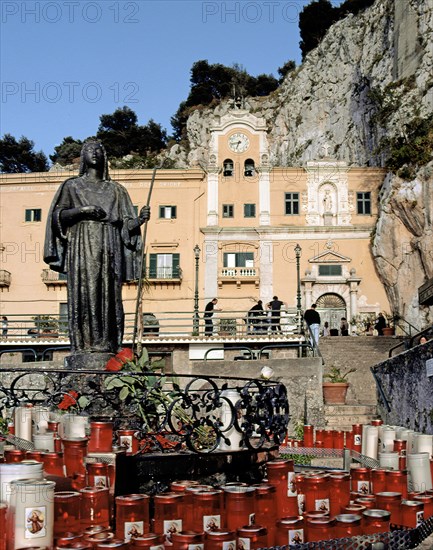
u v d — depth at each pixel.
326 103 64.88
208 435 6.59
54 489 4.05
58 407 6.86
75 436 5.62
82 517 4.20
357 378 21.09
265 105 74.00
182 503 4.21
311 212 42.19
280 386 6.52
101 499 4.26
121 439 5.57
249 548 3.81
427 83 42.31
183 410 6.80
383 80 51.28
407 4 47.62
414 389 11.02
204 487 4.37
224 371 16.78
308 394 15.73
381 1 56.09
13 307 41.59
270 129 70.75
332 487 4.81
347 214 42.06
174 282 41.00
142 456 5.30
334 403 16.78
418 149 38.09
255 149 43.00
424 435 6.93
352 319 37.09
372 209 42.12
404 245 38.31
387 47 52.66
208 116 75.31
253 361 16.61
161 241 41.88
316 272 41.34
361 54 61.38
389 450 7.05
